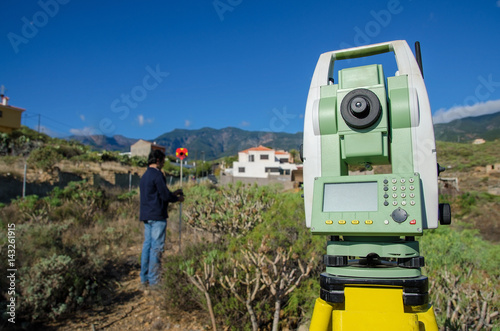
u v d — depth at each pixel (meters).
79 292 3.85
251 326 3.13
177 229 7.70
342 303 1.60
